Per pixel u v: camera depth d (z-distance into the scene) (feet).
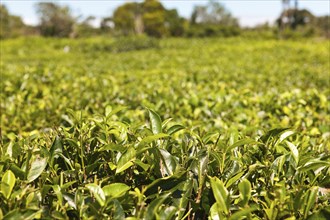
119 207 5.82
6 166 7.20
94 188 6.02
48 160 7.48
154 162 7.20
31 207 5.94
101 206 5.91
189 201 6.75
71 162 7.77
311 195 6.18
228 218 5.67
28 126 15.76
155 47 100.12
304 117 15.83
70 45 108.78
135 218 5.56
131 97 20.62
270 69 39.96
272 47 87.10
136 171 7.31
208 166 7.32
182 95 21.08
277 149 8.11
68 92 22.62
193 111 17.13
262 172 7.50
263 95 20.84
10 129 15.25
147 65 45.98
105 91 22.03
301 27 183.52
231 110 16.96
